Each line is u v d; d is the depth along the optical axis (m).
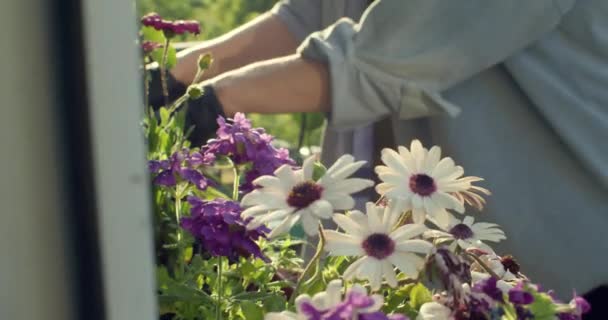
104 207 0.53
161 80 1.43
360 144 1.80
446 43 1.51
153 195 1.19
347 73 1.51
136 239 0.53
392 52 1.51
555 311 0.91
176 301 1.11
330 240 0.96
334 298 0.85
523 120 1.60
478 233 1.07
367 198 1.79
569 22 1.54
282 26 1.86
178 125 1.29
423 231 0.96
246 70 1.54
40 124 0.53
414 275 0.94
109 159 0.52
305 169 0.97
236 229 1.06
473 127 1.61
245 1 5.95
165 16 5.49
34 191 0.53
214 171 1.45
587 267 1.58
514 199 1.60
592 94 1.55
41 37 0.52
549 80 1.55
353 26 1.56
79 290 0.55
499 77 1.60
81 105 0.53
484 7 1.50
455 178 1.03
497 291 0.93
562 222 1.59
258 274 1.15
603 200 1.58
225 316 1.12
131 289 0.54
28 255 0.53
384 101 1.54
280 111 1.54
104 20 0.52
